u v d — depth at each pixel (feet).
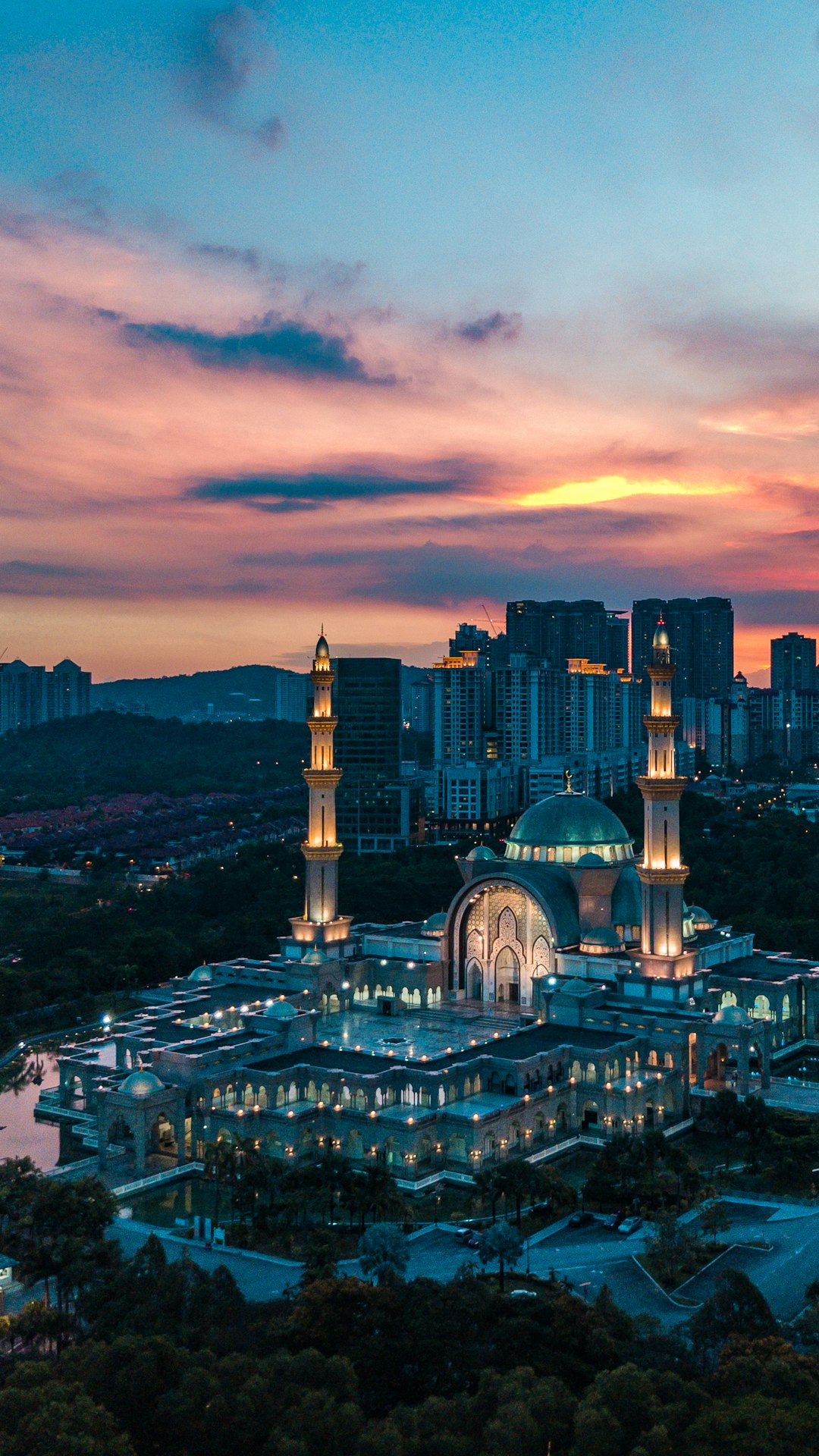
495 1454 324.39
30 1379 369.91
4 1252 501.56
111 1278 446.19
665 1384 355.56
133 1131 627.87
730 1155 652.89
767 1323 402.72
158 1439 352.90
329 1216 560.61
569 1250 517.14
